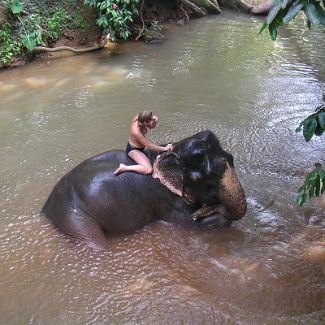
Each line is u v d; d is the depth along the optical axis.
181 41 11.50
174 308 3.90
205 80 8.99
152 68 9.66
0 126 7.15
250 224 4.92
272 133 6.96
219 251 4.55
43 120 7.36
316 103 7.96
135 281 4.20
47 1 10.62
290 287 4.11
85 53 10.55
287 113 7.61
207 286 4.14
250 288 4.11
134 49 10.88
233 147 6.55
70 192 4.70
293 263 4.39
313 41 11.44
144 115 4.62
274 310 3.88
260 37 11.78
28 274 4.27
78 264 4.36
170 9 13.20
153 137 6.82
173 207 4.80
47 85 8.74
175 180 4.66
